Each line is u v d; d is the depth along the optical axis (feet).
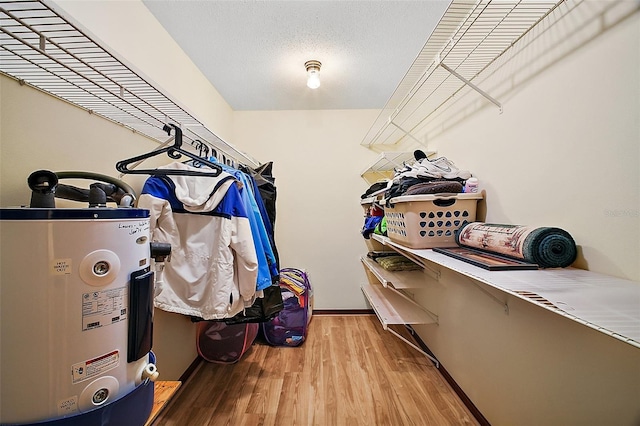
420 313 6.47
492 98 4.12
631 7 2.30
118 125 3.93
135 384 2.06
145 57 4.64
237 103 8.81
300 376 5.85
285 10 4.74
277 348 7.10
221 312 3.73
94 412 1.78
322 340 7.52
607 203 2.51
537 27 3.32
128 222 2.02
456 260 3.36
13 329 1.65
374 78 7.16
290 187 9.37
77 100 3.24
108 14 3.83
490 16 3.26
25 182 2.64
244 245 3.95
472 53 3.96
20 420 1.66
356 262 9.41
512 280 2.38
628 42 2.32
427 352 6.70
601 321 1.55
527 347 3.45
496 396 4.07
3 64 2.44
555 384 3.02
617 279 2.37
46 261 1.68
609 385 2.45
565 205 2.93
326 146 9.39
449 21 3.63
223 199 3.98
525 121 3.51
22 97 2.63
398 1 4.57
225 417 4.66
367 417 4.65
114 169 3.84
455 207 4.37
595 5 2.60
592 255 2.65
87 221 1.78
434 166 4.75
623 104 2.36
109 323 1.88
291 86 7.64
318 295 9.39
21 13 2.52
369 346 7.17
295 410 4.82
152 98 3.80
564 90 2.94
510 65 3.80
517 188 3.66
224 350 6.29
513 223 3.74
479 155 4.56
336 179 9.41
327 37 5.49
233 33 5.35
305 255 9.37
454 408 4.85
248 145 9.33
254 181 5.36
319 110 9.38
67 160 3.11
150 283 2.20
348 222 9.41
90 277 1.78
